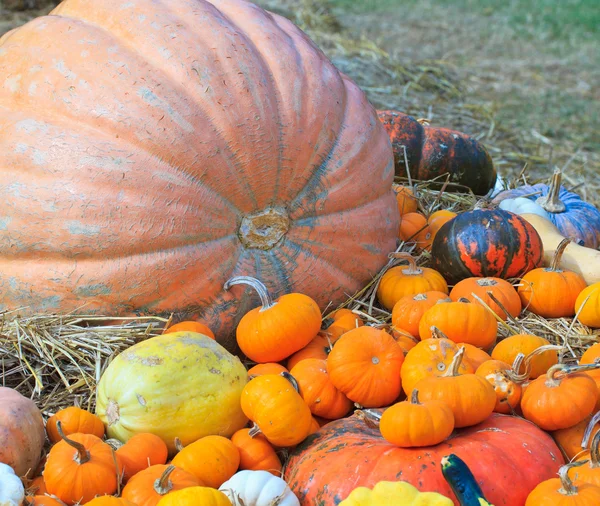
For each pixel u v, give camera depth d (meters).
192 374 1.25
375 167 1.48
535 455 1.17
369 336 1.31
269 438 1.22
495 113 3.30
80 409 1.24
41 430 1.22
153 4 1.42
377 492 1.08
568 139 3.21
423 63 3.89
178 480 1.14
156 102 1.35
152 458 1.19
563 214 1.76
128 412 1.23
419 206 1.83
